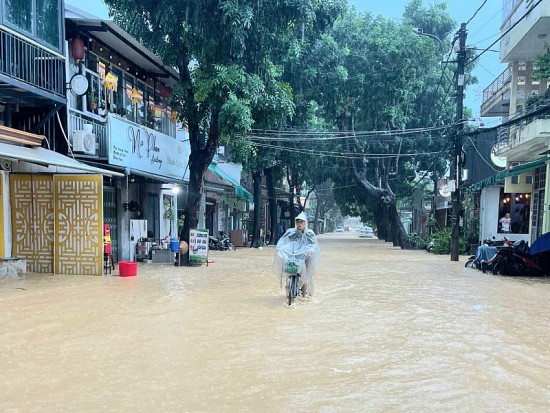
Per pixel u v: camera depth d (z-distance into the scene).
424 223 41.22
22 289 9.51
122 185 15.00
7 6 9.78
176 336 6.00
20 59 10.20
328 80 23.23
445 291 10.29
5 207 11.84
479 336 6.28
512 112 18.77
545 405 3.98
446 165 31.16
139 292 9.33
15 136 10.02
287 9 13.39
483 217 22.30
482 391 4.28
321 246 30.53
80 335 5.96
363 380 4.53
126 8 13.70
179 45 14.02
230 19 12.45
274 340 5.91
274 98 14.02
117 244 14.87
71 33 12.49
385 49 24.12
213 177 22.27
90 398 3.98
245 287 10.24
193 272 13.01
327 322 7.00
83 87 11.52
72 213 11.82
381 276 13.07
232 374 4.63
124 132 13.73
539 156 17.16
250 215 36.19
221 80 12.82
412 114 29.59
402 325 6.87
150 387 4.25
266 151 25.27
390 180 33.53
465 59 18.86
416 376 4.66
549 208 14.59
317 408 3.85
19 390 4.14
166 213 18.97
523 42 16.19
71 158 11.69
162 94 18.06
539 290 10.62
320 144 28.39
